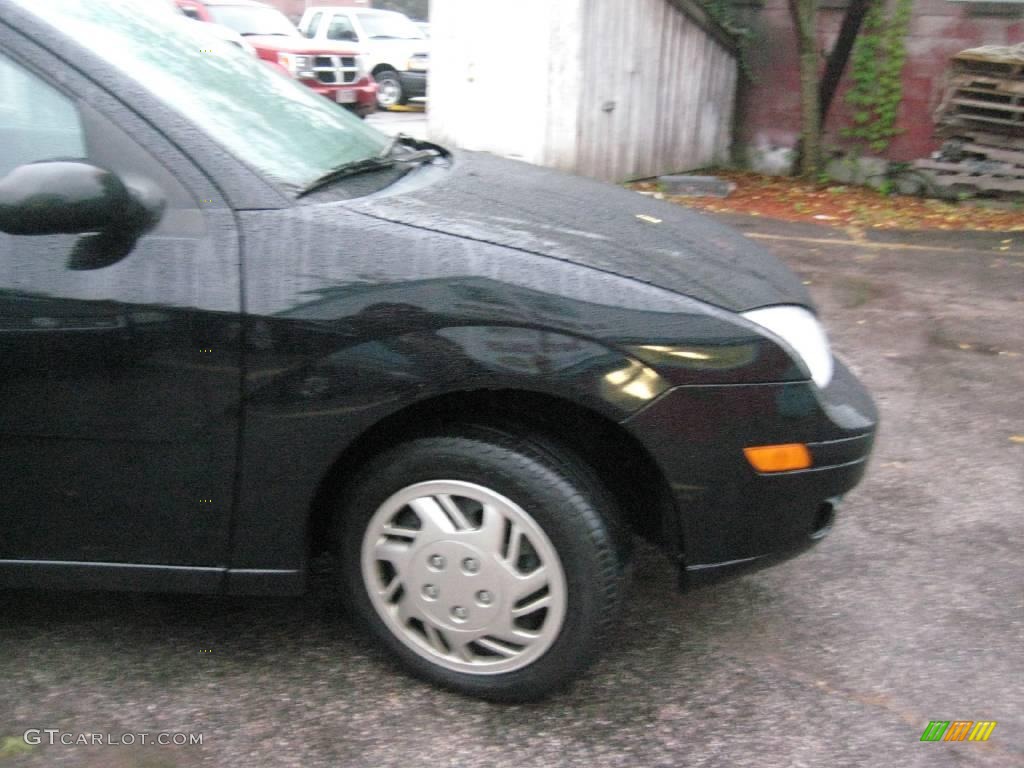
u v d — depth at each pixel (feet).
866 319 21.61
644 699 9.31
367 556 9.03
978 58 33.42
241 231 8.23
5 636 9.91
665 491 8.59
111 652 9.71
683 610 10.81
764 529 8.78
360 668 9.58
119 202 8.00
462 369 8.10
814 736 8.87
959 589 11.37
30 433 8.41
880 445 15.21
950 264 26.55
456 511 8.61
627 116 35.96
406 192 9.36
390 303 8.13
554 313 8.14
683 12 36.65
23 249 8.14
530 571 8.56
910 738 8.89
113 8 9.71
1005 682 9.73
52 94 8.46
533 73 33.99
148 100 8.48
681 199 34.60
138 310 8.13
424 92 66.03
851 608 10.94
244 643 9.92
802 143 38.06
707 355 8.27
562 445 8.50
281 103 10.14
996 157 34.24
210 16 52.60
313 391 8.22
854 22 35.81
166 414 8.33
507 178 10.87
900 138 36.55
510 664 8.86
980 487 13.92
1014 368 18.75
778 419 8.52
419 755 8.46
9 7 8.57
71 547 8.86
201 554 8.81
